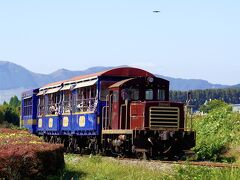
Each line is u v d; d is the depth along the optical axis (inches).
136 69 1273.4
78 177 805.9
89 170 892.6
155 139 1115.9
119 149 1167.6
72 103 1417.3
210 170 665.0
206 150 1203.9
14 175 663.8
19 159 676.7
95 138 1272.1
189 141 1127.0
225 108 1406.3
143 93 1187.3
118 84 1190.3
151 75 1273.4
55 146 846.5
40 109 1738.4
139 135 1107.9
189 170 685.3
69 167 916.6
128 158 1130.7
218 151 1203.2
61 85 1524.4
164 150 1125.7
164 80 1206.9
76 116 1378.0
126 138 1146.0
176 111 1135.0
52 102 1599.4
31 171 700.7
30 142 892.0
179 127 1133.1
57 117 1524.4
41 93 1712.6
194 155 1114.7
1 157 654.5
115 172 858.8
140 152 1123.3
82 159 1055.6
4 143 849.5
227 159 1112.8
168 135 1103.0
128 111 1167.0
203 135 1326.3
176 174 686.5
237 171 629.9
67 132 1457.9
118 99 1179.9
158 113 1125.7
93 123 1254.3
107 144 1230.9
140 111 1131.3
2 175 654.5
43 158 756.6
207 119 1395.2
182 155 1133.1
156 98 1195.9
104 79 1248.8
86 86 1299.2
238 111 1429.6
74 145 1434.5
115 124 1190.9
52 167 797.9
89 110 1286.9
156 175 768.3
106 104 1232.2
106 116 1229.1
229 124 1311.5
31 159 702.5
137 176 780.0
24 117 1958.7
